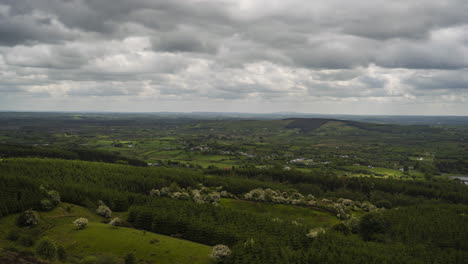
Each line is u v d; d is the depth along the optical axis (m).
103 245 75.62
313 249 79.94
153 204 113.88
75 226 86.88
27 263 58.38
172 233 91.81
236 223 96.50
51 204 100.06
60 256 66.31
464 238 100.56
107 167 178.38
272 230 93.25
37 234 79.88
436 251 90.38
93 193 120.12
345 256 77.12
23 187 111.94
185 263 70.38
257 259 73.31
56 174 149.25
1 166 148.25
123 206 118.06
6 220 86.62
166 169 199.00
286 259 74.19
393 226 109.31
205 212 105.94
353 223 111.25
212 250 76.25
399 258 80.81
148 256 71.88
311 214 130.62
